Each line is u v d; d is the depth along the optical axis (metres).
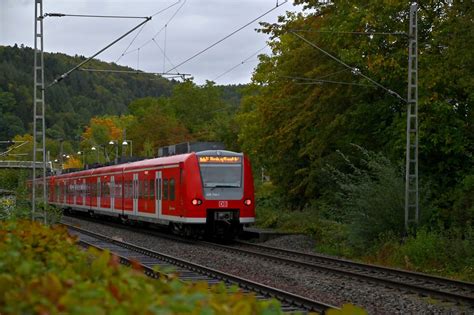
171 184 30.86
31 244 8.69
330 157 34.25
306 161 39.06
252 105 51.59
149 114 82.25
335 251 26.31
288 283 18.06
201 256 24.39
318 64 32.84
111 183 42.53
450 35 26.23
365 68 29.31
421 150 27.98
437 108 26.88
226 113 89.75
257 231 33.22
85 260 7.99
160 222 32.50
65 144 158.38
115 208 41.34
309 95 32.38
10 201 28.42
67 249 8.44
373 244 25.11
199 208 28.98
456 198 26.45
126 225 41.91
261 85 51.22
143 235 34.31
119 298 5.14
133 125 84.56
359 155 32.31
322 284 17.53
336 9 31.98
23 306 4.77
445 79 26.39
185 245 28.72
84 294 4.96
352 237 25.47
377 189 25.25
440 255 21.89
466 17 25.05
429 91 27.55
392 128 29.09
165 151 35.06
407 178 24.69
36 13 29.08
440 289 17.05
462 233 23.64
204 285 6.38
